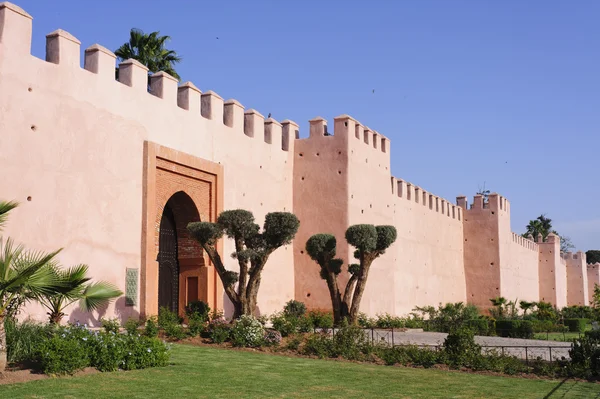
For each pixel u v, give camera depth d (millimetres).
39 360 10469
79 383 9609
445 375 13023
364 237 19328
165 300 19453
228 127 21188
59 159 14906
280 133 24016
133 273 16906
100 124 16141
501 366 13789
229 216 16516
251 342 15305
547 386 12047
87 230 15562
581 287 63000
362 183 24750
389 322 22547
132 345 11438
